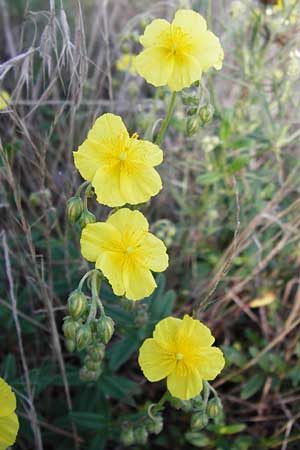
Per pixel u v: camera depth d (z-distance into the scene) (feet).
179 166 0.73
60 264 0.63
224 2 0.81
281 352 0.65
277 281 0.69
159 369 0.40
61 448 0.57
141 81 0.75
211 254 0.72
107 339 0.40
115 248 0.39
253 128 0.71
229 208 0.70
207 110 0.47
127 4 0.88
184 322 0.39
